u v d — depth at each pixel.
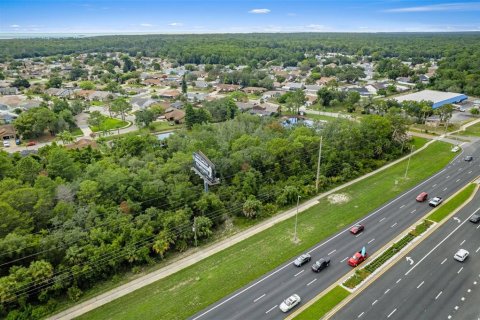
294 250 53.81
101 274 48.81
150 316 41.75
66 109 144.12
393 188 74.75
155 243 52.28
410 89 196.75
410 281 45.94
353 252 52.88
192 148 79.44
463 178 78.69
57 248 49.06
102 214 56.94
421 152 97.94
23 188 55.78
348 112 155.38
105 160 78.12
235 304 43.06
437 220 60.94
